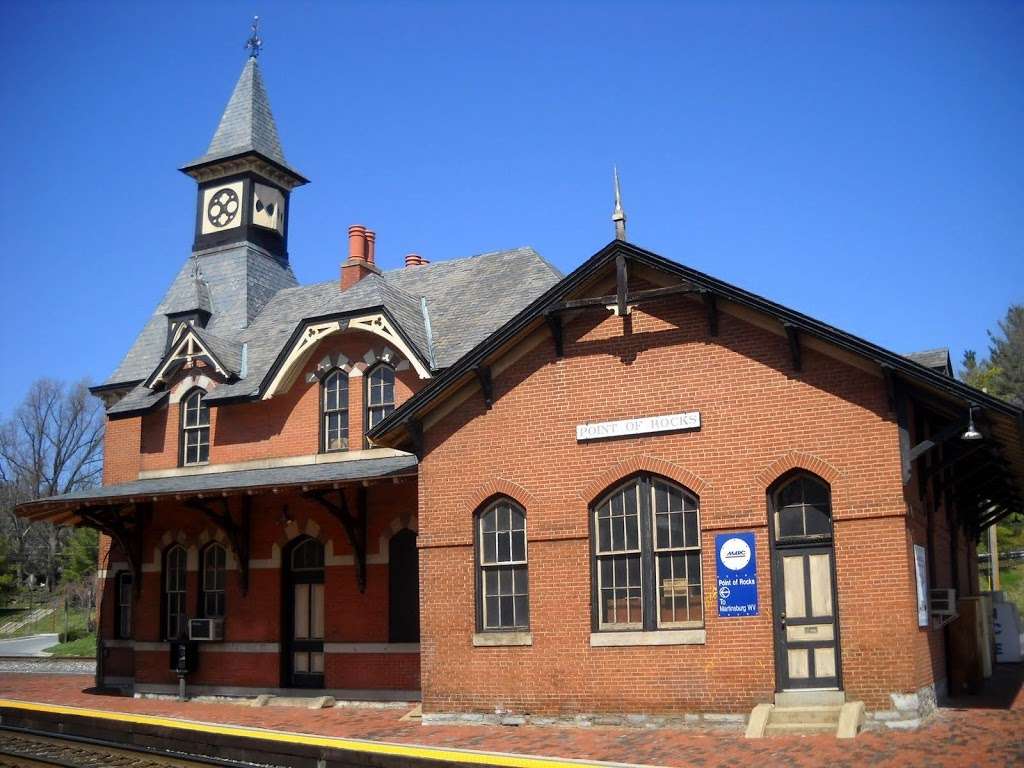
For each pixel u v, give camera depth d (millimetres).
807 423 16000
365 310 22203
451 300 24188
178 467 25359
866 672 15133
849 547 15492
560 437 17703
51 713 19516
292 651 22891
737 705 15836
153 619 24922
